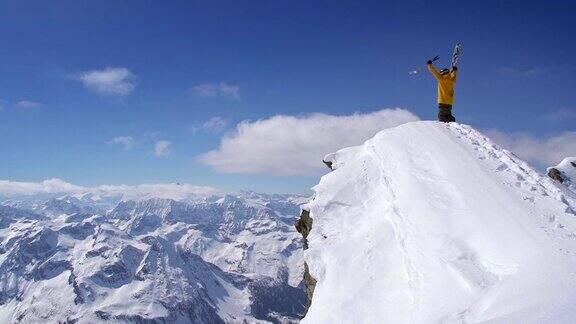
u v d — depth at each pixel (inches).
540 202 590.2
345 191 871.7
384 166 864.9
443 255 557.3
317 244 807.1
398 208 712.4
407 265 597.9
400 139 893.8
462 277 503.5
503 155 739.4
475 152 762.2
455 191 668.7
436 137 851.4
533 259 480.4
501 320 393.1
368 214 794.2
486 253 533.6
